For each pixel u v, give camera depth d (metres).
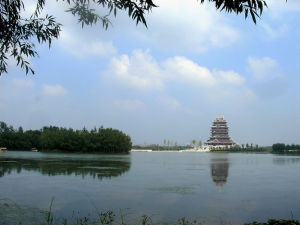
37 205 18.97
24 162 55.06
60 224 14.53
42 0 7.47
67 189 25.19
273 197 23.08
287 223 8.39
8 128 127.25
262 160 80.62
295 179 34.75
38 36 7.58
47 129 121.69
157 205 19.59
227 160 78.88
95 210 17.97
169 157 95.38
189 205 19.86
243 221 16.34
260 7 5.00
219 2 5.09
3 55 7.68
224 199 22.02
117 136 116.00
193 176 36.62
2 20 7.11
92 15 7.31
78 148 110.12
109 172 39.22
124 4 6.01
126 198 21.70
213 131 177.75
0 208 17.70
